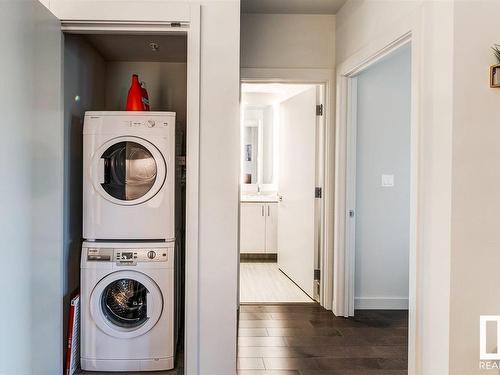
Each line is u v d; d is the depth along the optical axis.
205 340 2.19
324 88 3.58
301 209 4.09
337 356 2.62
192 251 2.16
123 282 2.47
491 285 1.82
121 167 2.41
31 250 1.84
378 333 3.02
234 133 2.17
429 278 1.98
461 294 1.81
